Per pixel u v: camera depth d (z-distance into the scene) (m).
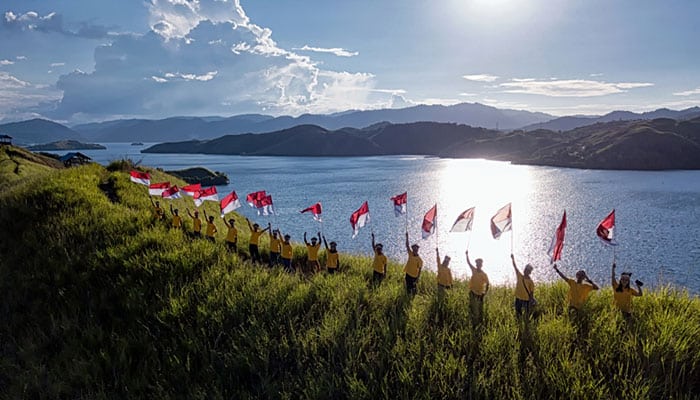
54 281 13.52
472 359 8.82
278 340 10.09
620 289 10.09
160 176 40.06
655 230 69.81
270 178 168.00
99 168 34.06
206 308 11.43
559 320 9.90
